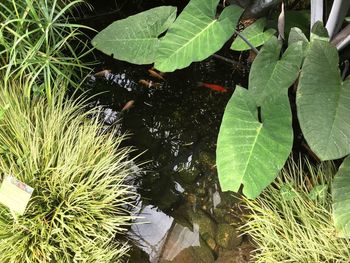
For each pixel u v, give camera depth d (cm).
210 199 195
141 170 203
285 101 157
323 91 148
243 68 244
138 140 214
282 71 167
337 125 143
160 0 265
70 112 197
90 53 244
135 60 185
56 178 172
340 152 140
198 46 170
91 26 256
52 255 163
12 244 161
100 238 169
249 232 175
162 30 185
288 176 183
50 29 189
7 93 186
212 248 180
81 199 171
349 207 147
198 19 172
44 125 183
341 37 187
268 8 197
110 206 175
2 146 177
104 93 232
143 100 232
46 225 165
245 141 154
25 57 185
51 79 210
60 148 179
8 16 194
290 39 174
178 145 214
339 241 161
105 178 175
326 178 181
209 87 238
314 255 161
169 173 203
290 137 152
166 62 171
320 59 151
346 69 200
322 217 167
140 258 176
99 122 218
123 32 187
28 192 155
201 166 207
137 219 187
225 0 221
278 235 172
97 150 186
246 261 176
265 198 183
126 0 265
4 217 167
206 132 220
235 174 151
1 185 160
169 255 178
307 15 212
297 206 177
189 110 229
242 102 159
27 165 173
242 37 194
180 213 190
